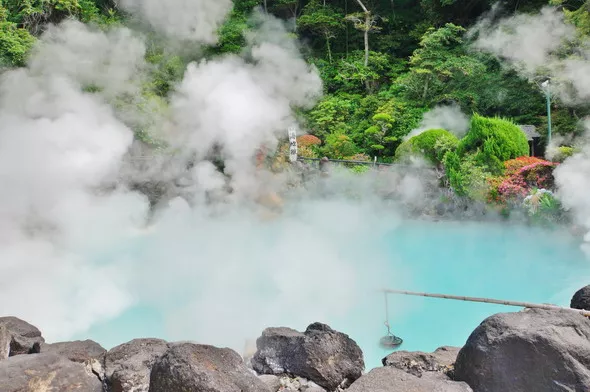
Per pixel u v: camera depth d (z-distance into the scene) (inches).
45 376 90.4
